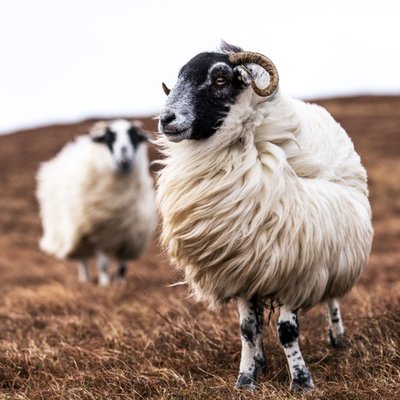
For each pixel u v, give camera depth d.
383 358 8.20
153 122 73.12
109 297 15.62
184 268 8.43
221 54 8.02
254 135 7.89
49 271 24.33
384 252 24.52
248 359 8.05
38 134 74.25
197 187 7.86
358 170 8.85
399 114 77.12
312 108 8.99
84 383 8.31
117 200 19.08
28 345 10.30
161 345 9.84
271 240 7.64
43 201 22.55
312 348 9.52
